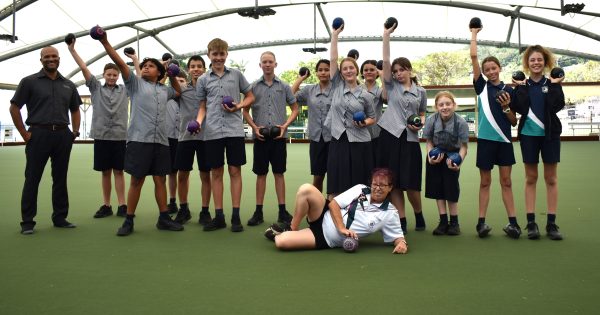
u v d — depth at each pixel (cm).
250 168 1011
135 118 436
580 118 2397
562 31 2667
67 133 460
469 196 630
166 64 522
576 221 469
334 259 344
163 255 358
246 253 363
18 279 303
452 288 281
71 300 266
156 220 498
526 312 245
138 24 2525
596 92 2377
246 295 271
